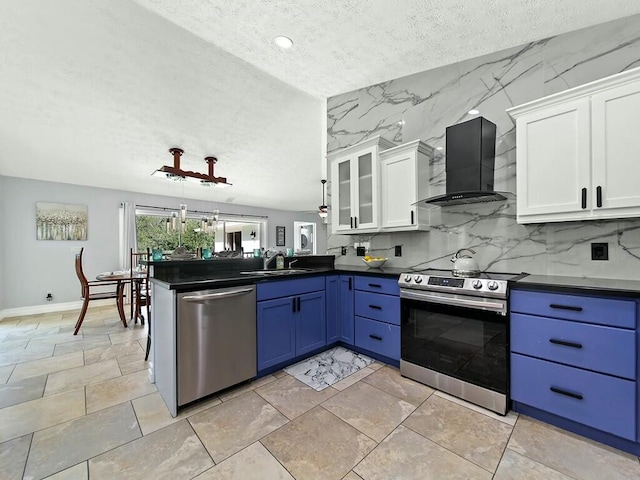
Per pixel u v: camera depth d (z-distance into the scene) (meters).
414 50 2.24
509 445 1.42
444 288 1.91
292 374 2.22
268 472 1.26
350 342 2.61
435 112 2.58
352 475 1.24
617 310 1.35
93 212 4.85
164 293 1.84
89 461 1.32
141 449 1.40
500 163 2.21
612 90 1.54
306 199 7.18
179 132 3.54
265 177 5.34
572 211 1.67
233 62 2.55
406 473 1.25
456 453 1.37
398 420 1.63
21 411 1.74
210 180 3.81
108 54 2.34
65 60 2.36
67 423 1.62
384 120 2.93
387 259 2.92
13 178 4.21
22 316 4.16
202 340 1.79
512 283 1.66
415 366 2.09
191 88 2.84
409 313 2.13
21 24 2.02
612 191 1.55
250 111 3.35
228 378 1.91
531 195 1.82
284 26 2.00
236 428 1.57
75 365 2.44
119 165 4.21
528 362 1.61
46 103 2.83
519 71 2.13
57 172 4.23
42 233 4.42
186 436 1.50
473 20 1.86
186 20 2.02
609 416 1.37
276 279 2.20
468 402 1.81
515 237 2.13
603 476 1.22
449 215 2.49
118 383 2.11
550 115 1.75
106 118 3.14
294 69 2.57
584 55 1.89
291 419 1.65
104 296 3.64
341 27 1.98
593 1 1.63
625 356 1.33
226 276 2.26
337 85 2.90
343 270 2.67
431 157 2.60
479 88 2.32
